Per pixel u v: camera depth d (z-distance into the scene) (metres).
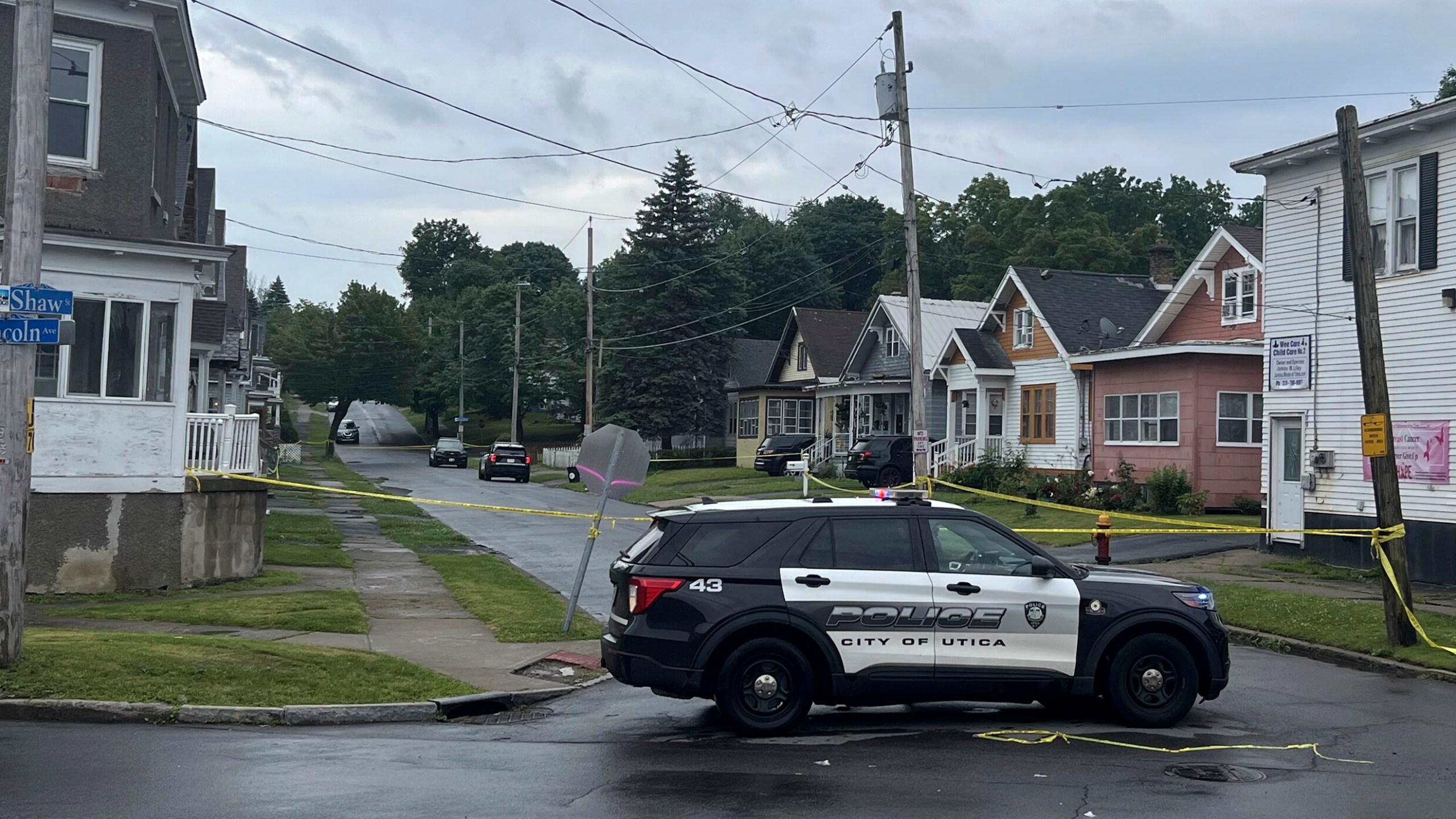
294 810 7.18
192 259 17.28
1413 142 20.52
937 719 10.31
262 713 10.20
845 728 9.91
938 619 9.61
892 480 39.75
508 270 123.81
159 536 17.03
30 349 10.84
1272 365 23.48
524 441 92.50
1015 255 71.50
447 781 7.97
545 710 10.98
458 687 11.41
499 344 91.50
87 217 17.58
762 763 8.59
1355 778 8.31
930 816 7.16
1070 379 36.41
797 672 9.58
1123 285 39.84
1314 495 22.33
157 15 18.47
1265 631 15.53
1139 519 26.27
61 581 16.34
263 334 79.38
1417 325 20.33
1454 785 8.13
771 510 9.88
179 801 7.34
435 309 123.75
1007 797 7.62
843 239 92.44
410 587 18.73
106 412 16.72
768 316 84.88
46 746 8.88
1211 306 32.22
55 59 17.58
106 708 10.01
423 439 99.06
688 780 8.03
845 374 50.72
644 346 63.03
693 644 9.44
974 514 10.02
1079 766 8.53
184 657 11.50
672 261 64.94
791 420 59.78
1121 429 33.53
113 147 17.86
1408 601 13.91
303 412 124.06
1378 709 10.95
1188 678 9.89
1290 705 11.12
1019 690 9.70
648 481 51.41
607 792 7.70
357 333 82.62
